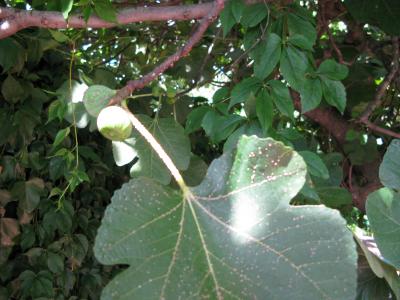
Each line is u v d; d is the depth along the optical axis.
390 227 0.29
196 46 0.80
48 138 0.75
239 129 0.43
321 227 0.26
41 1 0.56
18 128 0.71
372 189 0.79
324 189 0.46
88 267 0.82
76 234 0.79
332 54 0.82
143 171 0.39
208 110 0.46
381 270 0.31
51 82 0.75
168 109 0.61
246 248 0.27
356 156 0.76
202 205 0.28
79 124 0.55
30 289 0.75
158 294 0.26
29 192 0.73
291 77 0.45
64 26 0.50
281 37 0.47
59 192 0.66
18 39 0.67
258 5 0.46
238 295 0.26
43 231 0.76
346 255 0.26
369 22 0.69
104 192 0.83
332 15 0.77
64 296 0.79
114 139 0.34
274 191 0.27
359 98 0.83
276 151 0.27
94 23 0.50
